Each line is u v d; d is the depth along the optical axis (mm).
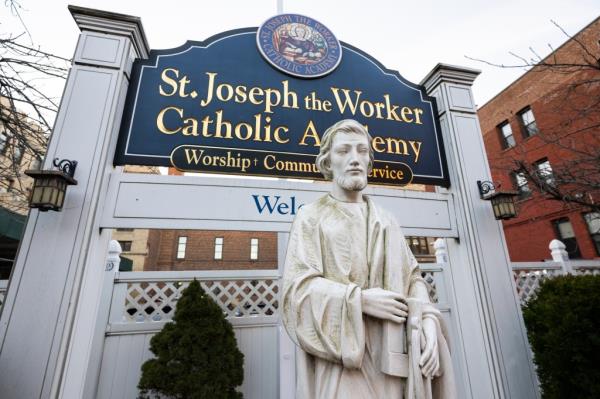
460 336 3816
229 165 3666
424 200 4070
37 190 2713
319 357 1272
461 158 4211
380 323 1354
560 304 3393
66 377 2721
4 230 5754
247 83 4020
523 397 3406
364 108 4320
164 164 3494
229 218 3400
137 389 3631
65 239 2850
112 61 3486
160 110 3652
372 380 1279
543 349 3527
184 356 3453
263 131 3879
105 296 3836
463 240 3990
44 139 4297
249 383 3975
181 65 3889
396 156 4234
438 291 4707
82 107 3258
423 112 4523
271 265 22344
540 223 13125
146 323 3863
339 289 1309
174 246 21812
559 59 9586
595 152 4508
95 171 3090
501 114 14109
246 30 4254
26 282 2701
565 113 6477
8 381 2482
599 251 11281
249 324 4164
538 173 4512
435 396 1326
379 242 1504
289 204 3607
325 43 4438
